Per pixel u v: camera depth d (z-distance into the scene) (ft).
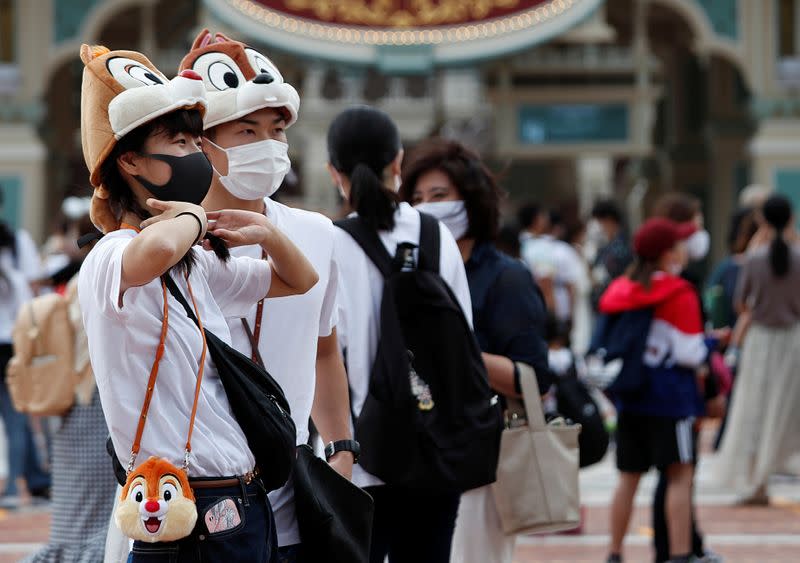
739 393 76.64
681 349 53.26
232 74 28.81
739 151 231.91
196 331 24.50
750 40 195.62
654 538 56.75
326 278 30.19
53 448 47.85
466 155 39.99
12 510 75.72
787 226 74.74
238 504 24.56
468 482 33.58
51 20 191.11
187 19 232.12
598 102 225.76
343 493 28.91
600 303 54.70
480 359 34.55
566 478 39.22
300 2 180.86
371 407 33.50
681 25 235.61
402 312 34.06
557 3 181.88
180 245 23.06
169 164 24.56
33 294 82.28
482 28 181.68
